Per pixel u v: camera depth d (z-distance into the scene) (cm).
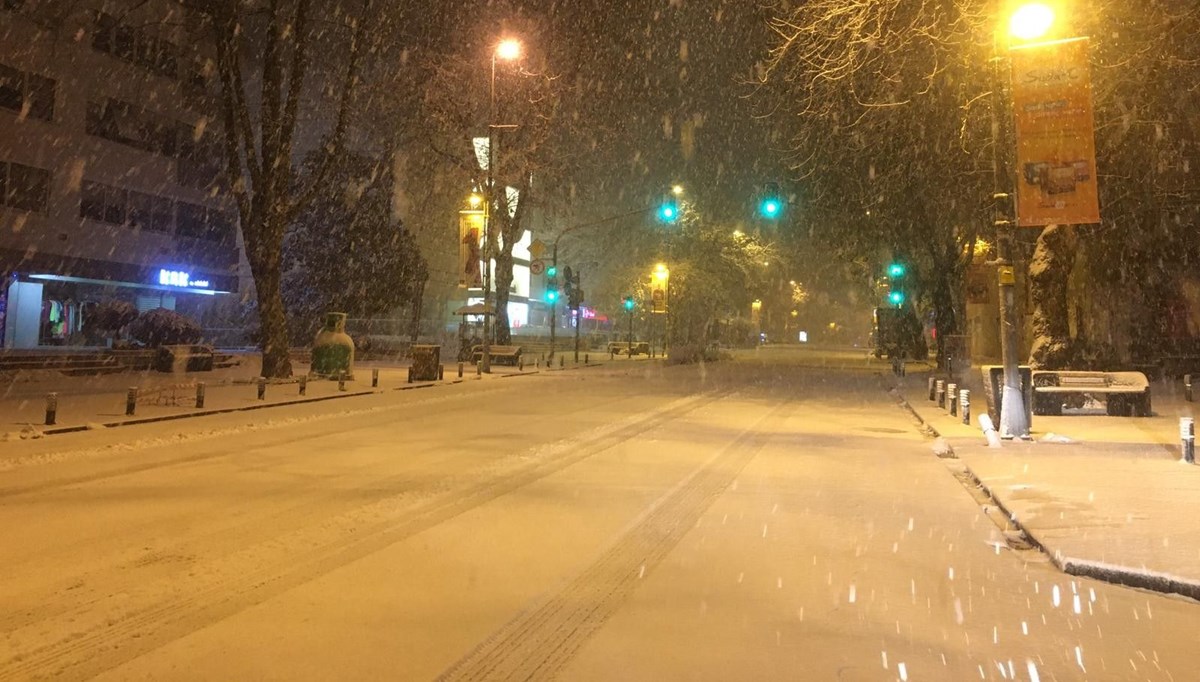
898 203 2994
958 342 3312
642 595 603
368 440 1407
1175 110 1942
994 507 948
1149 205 2373
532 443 1384
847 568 685
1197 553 704
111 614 542
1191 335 3028
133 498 912
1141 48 1532
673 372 3928
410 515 844
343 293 4922
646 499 946
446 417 1789
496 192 4150
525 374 3509
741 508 916
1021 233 2483
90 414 1667
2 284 3550
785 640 518
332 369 2755
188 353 3025
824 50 1694
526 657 481
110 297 4266
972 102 1764
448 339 5625
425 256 6106
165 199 4331
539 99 3891
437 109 3847
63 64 3734
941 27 1598
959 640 525
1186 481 1055
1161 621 567
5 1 3472
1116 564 667
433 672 456
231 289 4803
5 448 1270
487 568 662
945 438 1491
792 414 2008
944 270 3672
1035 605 598
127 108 4084
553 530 793
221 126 4669
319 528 782
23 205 3581
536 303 8588
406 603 573
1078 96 1295
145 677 444
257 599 577
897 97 1947
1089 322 3055
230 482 1012
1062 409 1948
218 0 2405
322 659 472
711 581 640
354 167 4847
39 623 525
